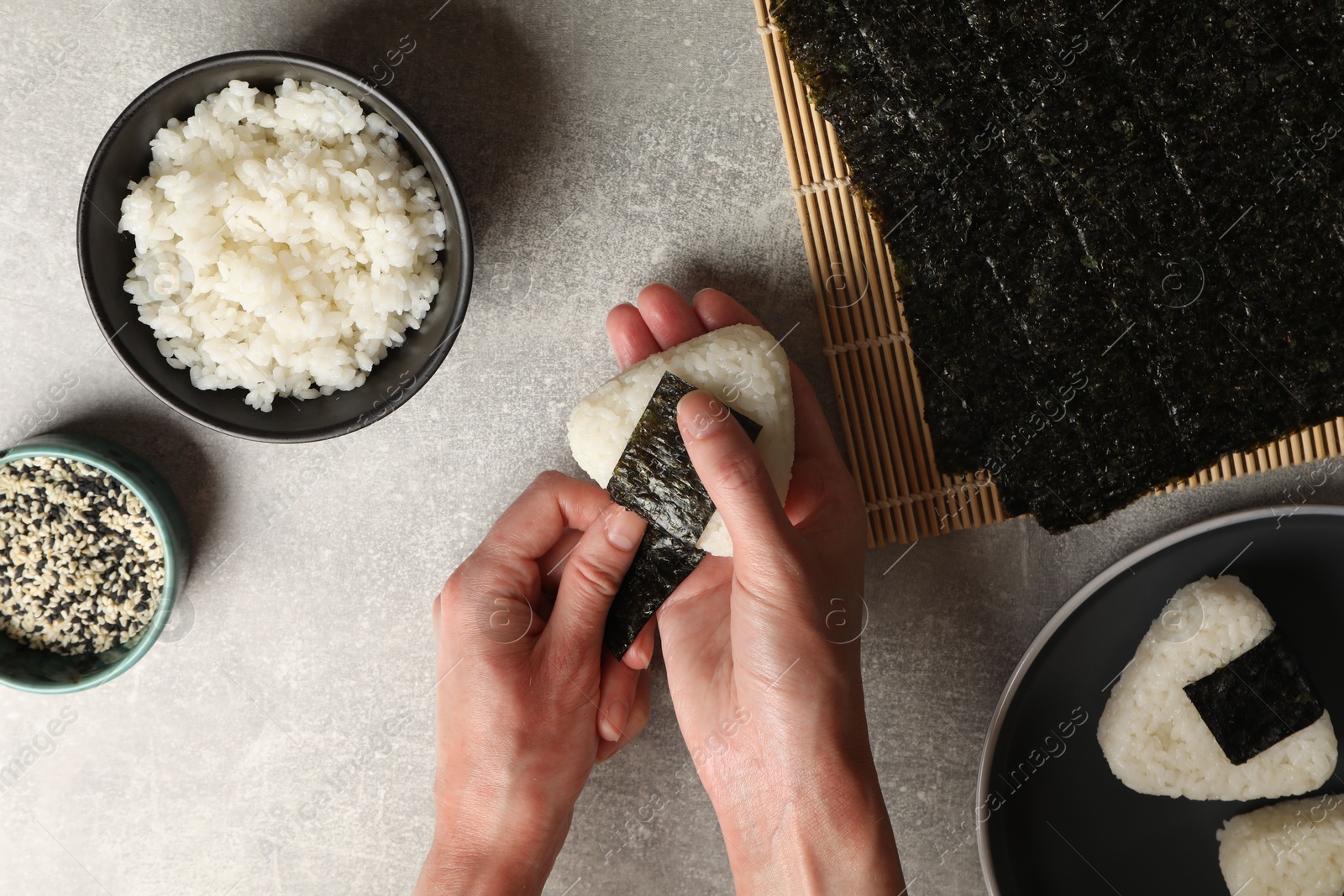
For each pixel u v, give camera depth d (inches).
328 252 22.9
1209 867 24.0
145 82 23.9
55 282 24.1
